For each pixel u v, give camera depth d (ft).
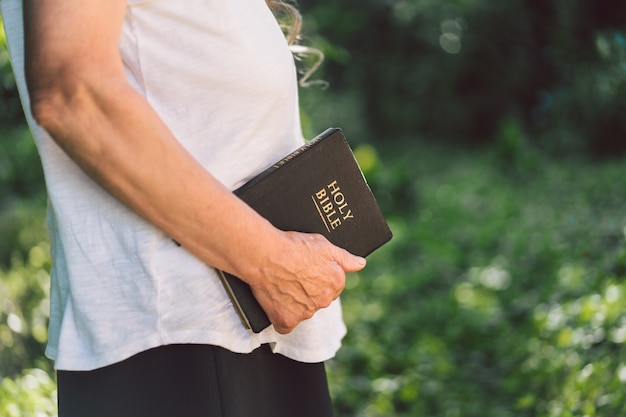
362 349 16.66
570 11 26.30
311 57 6.57
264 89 4.50
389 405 13.97
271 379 4.83
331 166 4.73
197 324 4.35
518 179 31.63
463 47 44.47
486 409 13.43
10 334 11.80
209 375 4.45
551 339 13.20
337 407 14.26
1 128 21.47
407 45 46.73
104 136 3.81
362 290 21.52
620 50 21.30
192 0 4.30
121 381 4.40
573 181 26.48
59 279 4.64
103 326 4.28
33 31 3.82
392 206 31.86
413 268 23.75
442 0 44.62
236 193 4.48
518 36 41.34
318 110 42.68
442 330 18.38
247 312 4.39
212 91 4.40
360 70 47.19
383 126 47.85
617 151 28.32
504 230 24.88
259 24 4.52
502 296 18.84
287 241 4.35
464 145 46.09
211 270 4.33
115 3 3.93
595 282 13.61
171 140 3.92
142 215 4.01
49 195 4.41
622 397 9.71
